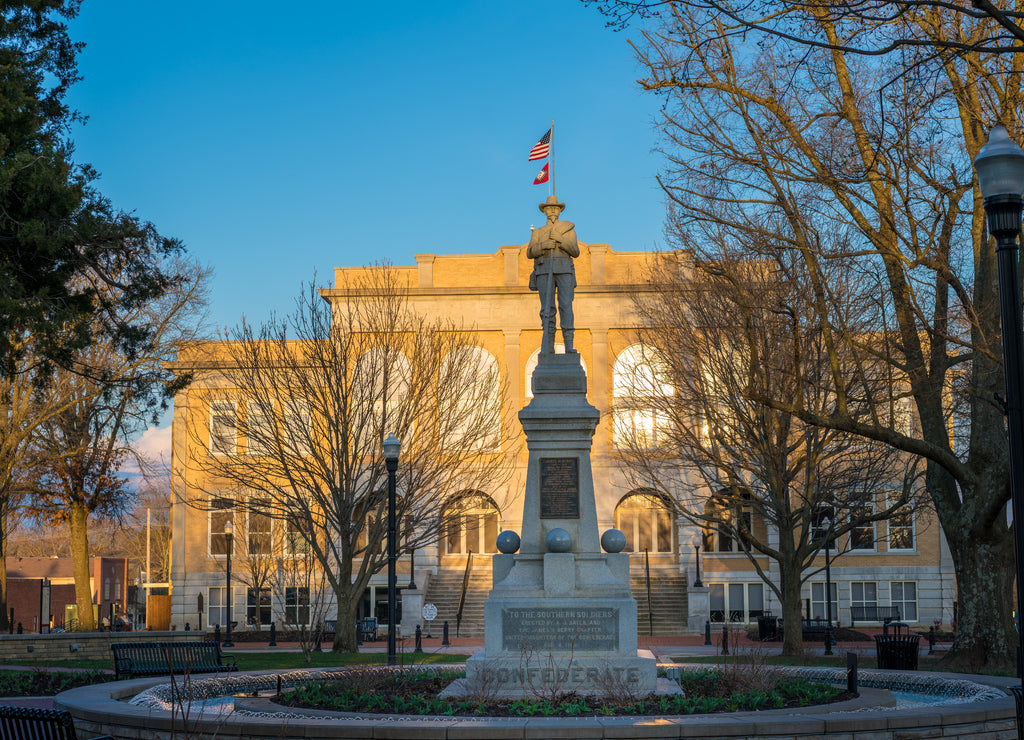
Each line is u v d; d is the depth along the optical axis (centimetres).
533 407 1709
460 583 4866
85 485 4834
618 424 4794
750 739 1095
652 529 5162
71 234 2284
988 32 1706
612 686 1445
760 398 2073
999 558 2406
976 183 2162
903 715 1166
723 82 1969
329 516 3466
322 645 3753
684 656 2780
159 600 4922
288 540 4644
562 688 1509
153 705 1505
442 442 3678
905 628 4759
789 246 2014
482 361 5144
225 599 5203
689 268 3400
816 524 3481
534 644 1591
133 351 2728
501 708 1324
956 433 3425
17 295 2280
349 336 3647
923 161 1897
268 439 3484
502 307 5172
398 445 2242
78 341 2409
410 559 4991
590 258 5244
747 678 1562
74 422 4600
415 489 3484
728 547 5075
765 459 3025
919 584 5044
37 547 10319
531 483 1706
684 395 3406
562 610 1596
